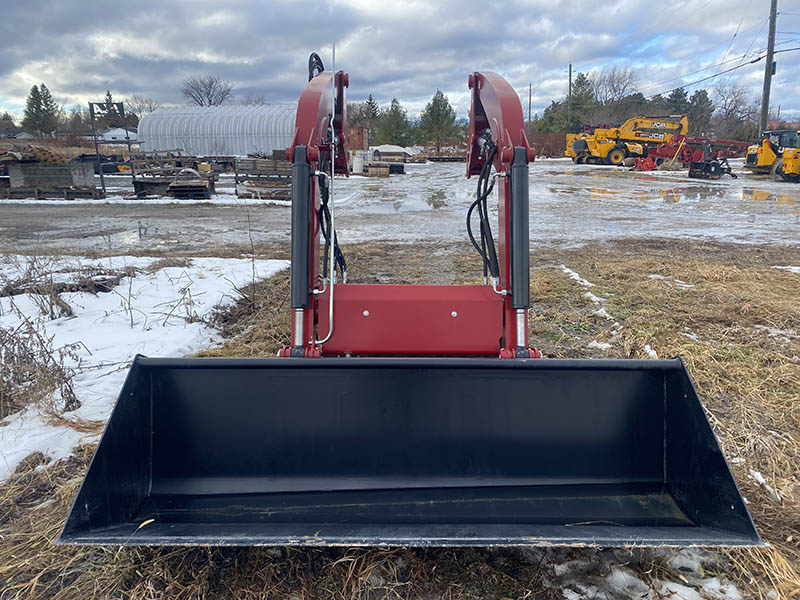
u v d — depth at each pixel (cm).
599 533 203
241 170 1867
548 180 2598
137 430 247
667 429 257
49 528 263
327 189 322
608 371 255
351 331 294
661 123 3291
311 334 293
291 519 237
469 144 378
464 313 296
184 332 521
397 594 222
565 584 227
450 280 750
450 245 1038
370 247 1012
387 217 1452
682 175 2862
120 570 233
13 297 617
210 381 256
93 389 407
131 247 1003
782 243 1038
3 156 1823
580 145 3641
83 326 536
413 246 1028
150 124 4100
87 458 325
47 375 379
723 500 216
